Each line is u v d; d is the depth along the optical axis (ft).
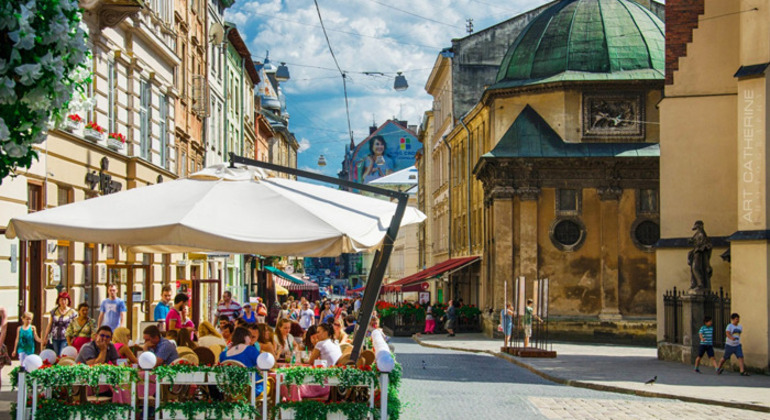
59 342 57.98
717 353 81.92
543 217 138.72
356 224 36.96
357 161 444.55
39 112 27.66
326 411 35.12
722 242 95.14
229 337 49.03
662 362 89.66
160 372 34.76
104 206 36.14
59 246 73.05
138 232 33.76
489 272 148.87
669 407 55.01
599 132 139.03
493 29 199.82
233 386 35.06
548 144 138.72
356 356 39.50
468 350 115.44
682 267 95.86
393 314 167.84
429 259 245.65
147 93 97.60
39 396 34.94
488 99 148.97
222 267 156.35
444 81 214.28
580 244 137.80
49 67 26.40
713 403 57.16
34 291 67.56
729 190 95.61
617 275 136.98
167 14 108.88
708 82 96.37
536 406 53.72
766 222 77.00
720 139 95.91
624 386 64.95
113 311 60.13
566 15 147.74
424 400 55.47
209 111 142.72
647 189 138.31
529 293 137.18
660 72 139.95
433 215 237.86
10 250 61.93
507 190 138.51
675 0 97.45
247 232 34.06
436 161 232.73
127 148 89.61
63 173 72.08
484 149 159.33
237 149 192.85
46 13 26.30
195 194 36.83
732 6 95.35
